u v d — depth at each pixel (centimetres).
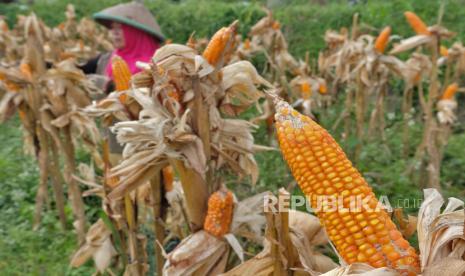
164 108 273
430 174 592
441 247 155
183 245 277
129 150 305
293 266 217
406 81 730
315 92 751
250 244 385
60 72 508
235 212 285
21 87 524
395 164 674
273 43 988
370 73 698
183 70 267
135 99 314
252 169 327
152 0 1862
